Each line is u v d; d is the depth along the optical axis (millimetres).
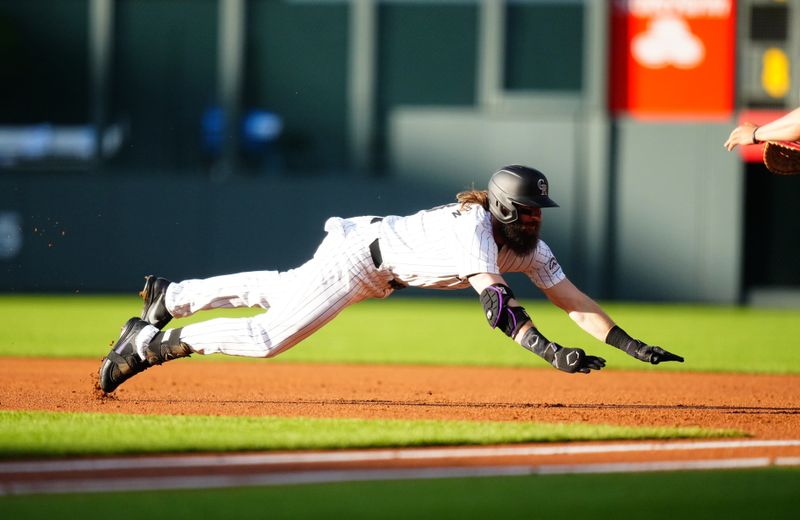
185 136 65812
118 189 61281
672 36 62062
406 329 43688
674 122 59875
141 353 18609
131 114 66062
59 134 66438
